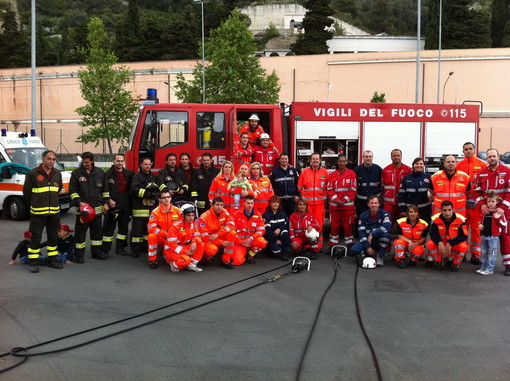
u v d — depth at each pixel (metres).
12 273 7.46
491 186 7.88
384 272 7.81
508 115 41.44
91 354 4.59
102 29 30.77
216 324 5.39
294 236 8.89
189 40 67.50
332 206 9.51
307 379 4.12
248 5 92.81
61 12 131.38
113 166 8.67
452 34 59.28
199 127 10.36
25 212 12.45
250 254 8.39
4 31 74.00
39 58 74.12
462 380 4.11
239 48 28.81
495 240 7.62
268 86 28.92
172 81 46.34
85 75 30.41
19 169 12.45
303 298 6.39
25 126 50.03
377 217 8.35
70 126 48.62
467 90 42.06
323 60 43.91
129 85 47.12
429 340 4.97
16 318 5.53
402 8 115.88
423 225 8.16
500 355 4.61
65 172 13.50
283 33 84.12
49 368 4.30
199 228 8.04
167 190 7.73
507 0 76.94
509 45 74.12
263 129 10.82
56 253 7.97
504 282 7.23
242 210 8.20
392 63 42.81
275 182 9.76
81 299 6.24
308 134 10.71
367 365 4.39
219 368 4.32
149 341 4.90
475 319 5.60
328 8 62.12
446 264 8.23
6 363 4.39
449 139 10.99
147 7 124.06
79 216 8.12
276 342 4.90
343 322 5.49
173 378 4.13
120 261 8.40
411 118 10.88
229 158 10.41
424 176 8.93
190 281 7.19
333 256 8.91
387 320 5.56
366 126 10.80
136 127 10.33
